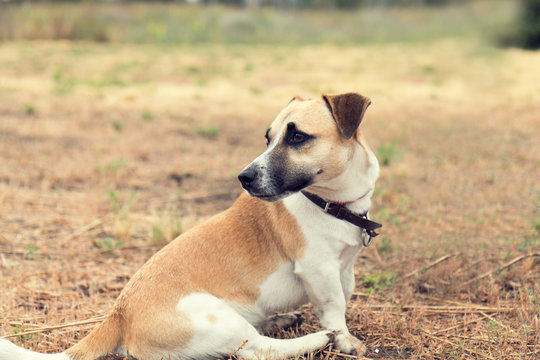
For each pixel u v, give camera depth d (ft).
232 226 10.98
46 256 15.84
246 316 10.69
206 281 10.34
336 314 10.90
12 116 35.73
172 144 30.25
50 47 84.12
